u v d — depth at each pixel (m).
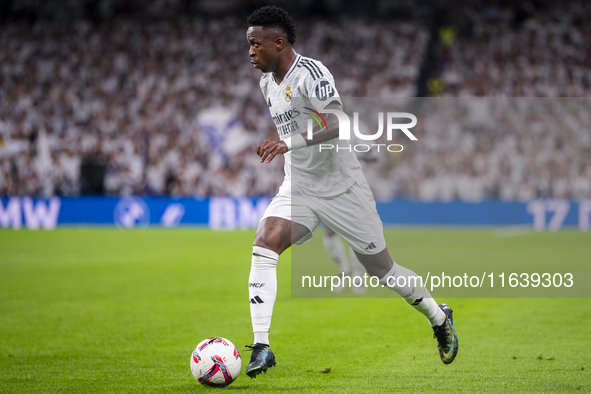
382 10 85.56
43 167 61.09
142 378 12.41
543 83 76.00
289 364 13.56
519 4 83.88
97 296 23.14
